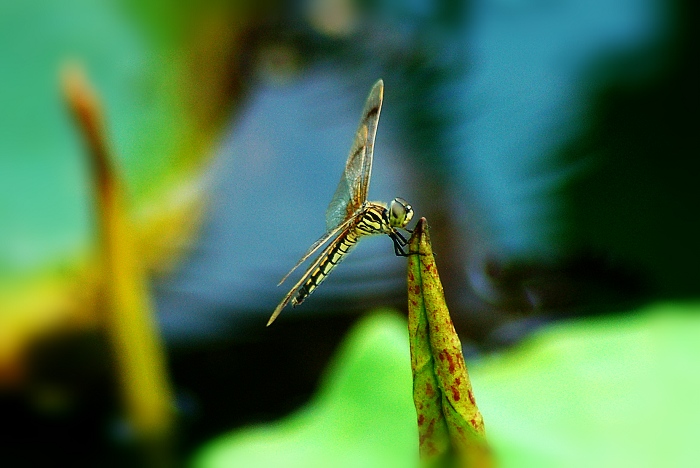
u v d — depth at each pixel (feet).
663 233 5.25
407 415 4.80
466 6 5.94
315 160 5.32
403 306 5.16
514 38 5.68
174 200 5.24
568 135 5.40
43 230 5.12
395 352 4.83
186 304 5.16
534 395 4.80
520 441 4.76
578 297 5.18
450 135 5.41
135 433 4.89
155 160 5.28
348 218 4.98
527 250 5.24
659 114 5.38
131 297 4.85
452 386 4.73
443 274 5.21
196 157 5.30
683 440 4.75
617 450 4.75
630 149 5.34
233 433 5.03
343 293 5.17
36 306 5.08
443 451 4.75
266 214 5.25
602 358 4.82
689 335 4.83
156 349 4.87
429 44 5.69
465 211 5.30
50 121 5.17
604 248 5.25
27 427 5.04
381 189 5.33
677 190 5.30
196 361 5.11
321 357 5.11
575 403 4.79
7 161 5.16
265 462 4.79
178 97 5.33
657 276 5.21
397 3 5.88
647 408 4.77
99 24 5.32
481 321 5.15
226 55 5.39
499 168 5.35
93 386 5.05
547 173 5.32
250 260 5.20
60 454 5.01
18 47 5.24
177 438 4.94
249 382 5.11
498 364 4.84
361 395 4.81
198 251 5.21
